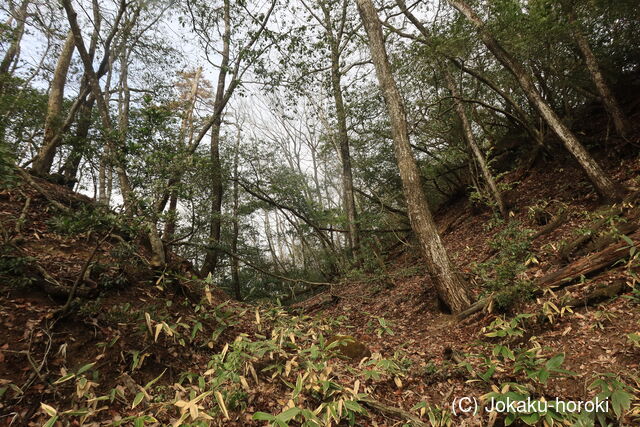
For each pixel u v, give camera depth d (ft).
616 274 14.83
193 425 8.27
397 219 45.37
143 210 13.64
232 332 16.39
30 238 16.11
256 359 11.88
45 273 12.91
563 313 14.25
